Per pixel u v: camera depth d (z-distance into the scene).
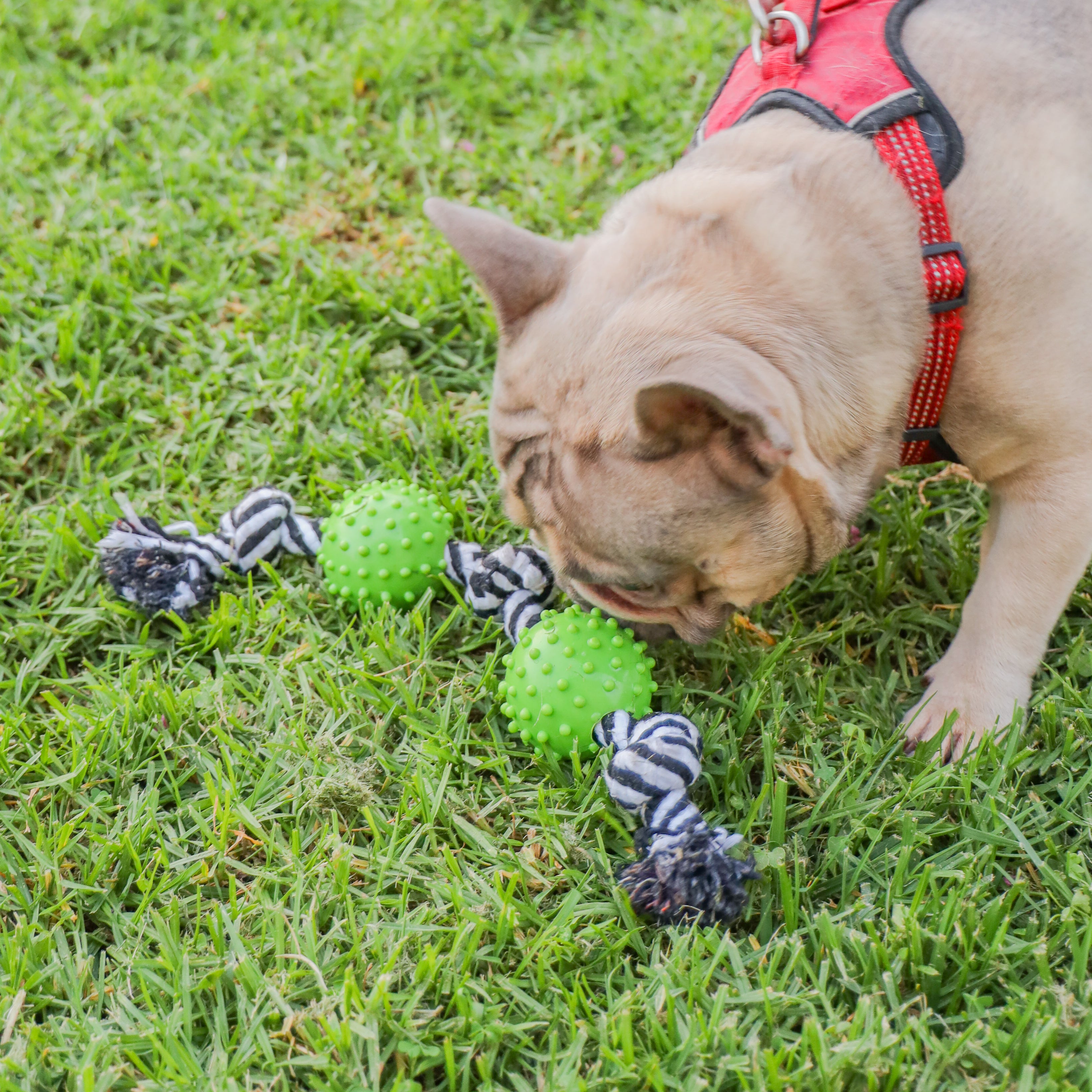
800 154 0.84
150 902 0.87
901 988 0.83
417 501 0.97
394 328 1.14
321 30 1.44
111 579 0.98
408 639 0.96
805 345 0.80
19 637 0.97
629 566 0.81
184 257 1.21
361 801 0.89
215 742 0.93
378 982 0.82
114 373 1.12
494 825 0.89
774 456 0.77
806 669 0.95
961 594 0.99
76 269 1.17
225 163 1.27
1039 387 0.84
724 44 1.37
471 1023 0.82
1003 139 0.83
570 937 0.84
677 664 0.95
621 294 0.81
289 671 0.96
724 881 0.84
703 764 0.90
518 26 1.42
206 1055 0.82
